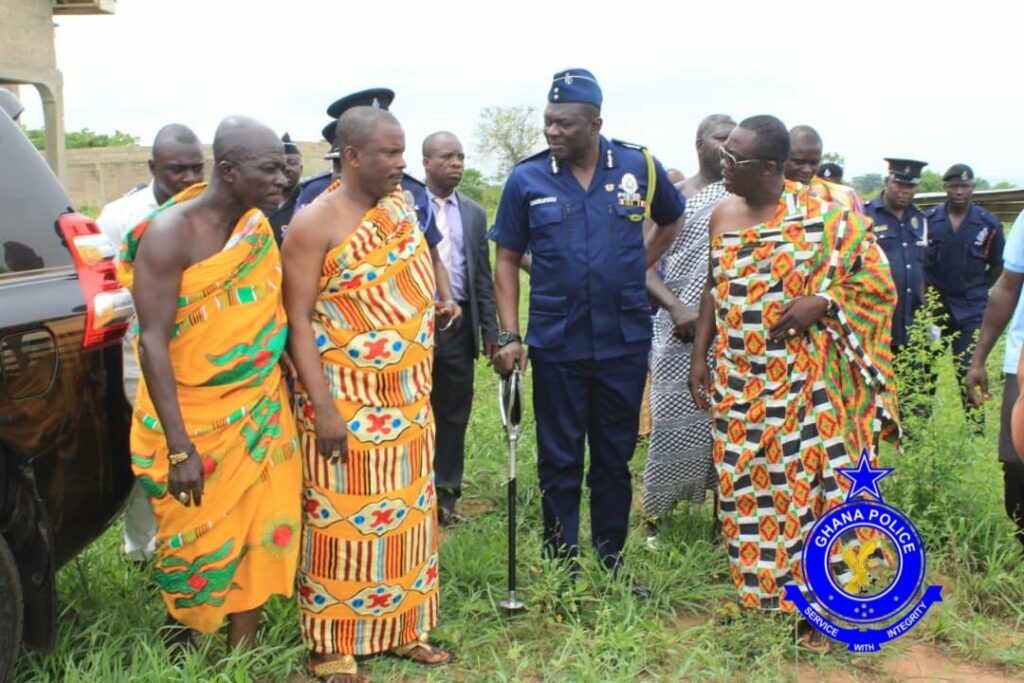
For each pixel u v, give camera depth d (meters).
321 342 3.31
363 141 3.21
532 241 4.13
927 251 7.41
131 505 4.00
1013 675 3.63
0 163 3.21
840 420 3.75
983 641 3.80
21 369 3.03
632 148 4.23
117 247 4.24
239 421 3.18
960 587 4.23
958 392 5.98
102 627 3.54
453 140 5.21
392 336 3.31
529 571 4.22
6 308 3.01
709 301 4.13
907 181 6.56
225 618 3.56
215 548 3.23
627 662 3.54
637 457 6.14
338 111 4.21
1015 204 14.58
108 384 3.36
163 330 3.06
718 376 3.88
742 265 3.74
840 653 3.72
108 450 3.37
